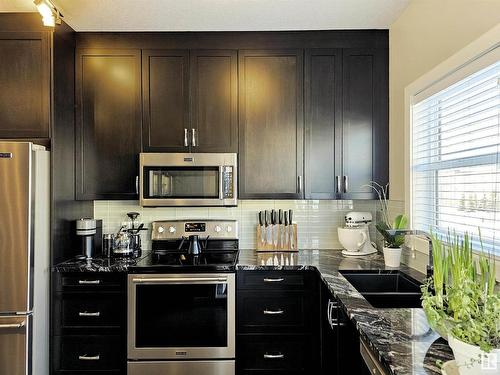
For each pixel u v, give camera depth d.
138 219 3.10
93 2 2.32
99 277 2.45
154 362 2.44
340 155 2.76
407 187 2.36
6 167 2.15
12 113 2.45
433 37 2.02
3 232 2.15
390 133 2.71
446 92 1.96
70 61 2.69
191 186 2.73
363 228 2.84
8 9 2.40
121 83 2.77
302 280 2.46
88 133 2.76
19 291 2.15
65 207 2.59
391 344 1.15
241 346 2.45
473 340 0.89
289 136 2.77
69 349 2.43
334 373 2.01
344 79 2.77
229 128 2.78
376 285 2.31
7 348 2.15
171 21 2.59
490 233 1.60
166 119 2.77
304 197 2.77
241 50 2.77
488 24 1.53
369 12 2.47
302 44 2.77
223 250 2.99
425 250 2.14
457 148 1.88
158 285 2.44
